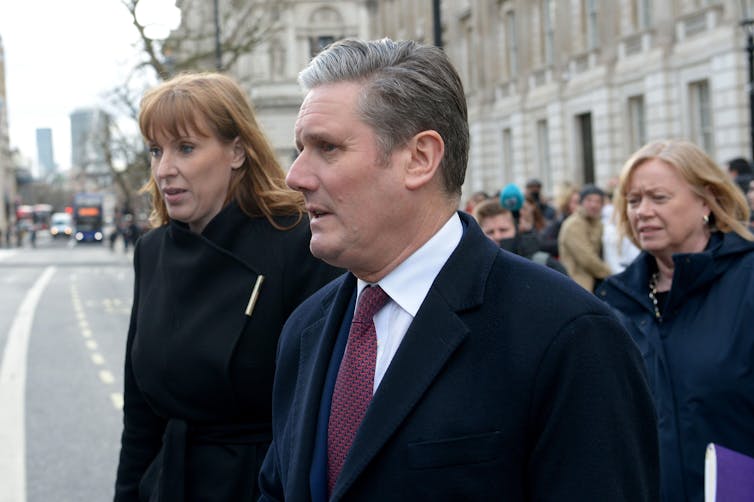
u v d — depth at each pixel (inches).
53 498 234.1
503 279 66.6
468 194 1482.5
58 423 319.0
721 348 115.3
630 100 967.6
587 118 1087.6
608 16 1000.2
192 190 109.2
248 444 106.1
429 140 67.6
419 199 68.3
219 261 107.3
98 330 606.5
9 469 260.7
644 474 63.4
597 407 61.4
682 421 117.0
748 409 114.1
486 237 70.4
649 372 122.3
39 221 4094.5
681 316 121.0
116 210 2351.1
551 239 365.7
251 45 682.8
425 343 64.7
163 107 108.0
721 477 95.3
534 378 62.4
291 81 2159.2
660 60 868.6
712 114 795.4
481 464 62.1
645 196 126.6
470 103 1478.8
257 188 110.8
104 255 2015.3
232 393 104.8
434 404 63.4
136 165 737.0
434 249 68.6
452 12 1530.5
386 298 69.4
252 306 105.7
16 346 528.1
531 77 1240.2
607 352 62.7
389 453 63.6
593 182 1087.0
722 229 124.3
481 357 64.1
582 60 1074.7
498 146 1378.0
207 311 106.2
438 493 62.0
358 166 66.6
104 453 278.4
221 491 104.2
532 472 62.7
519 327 63.8
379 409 64.1
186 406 105.7
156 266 113.7
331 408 70.4
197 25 1015.6
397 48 68.6
